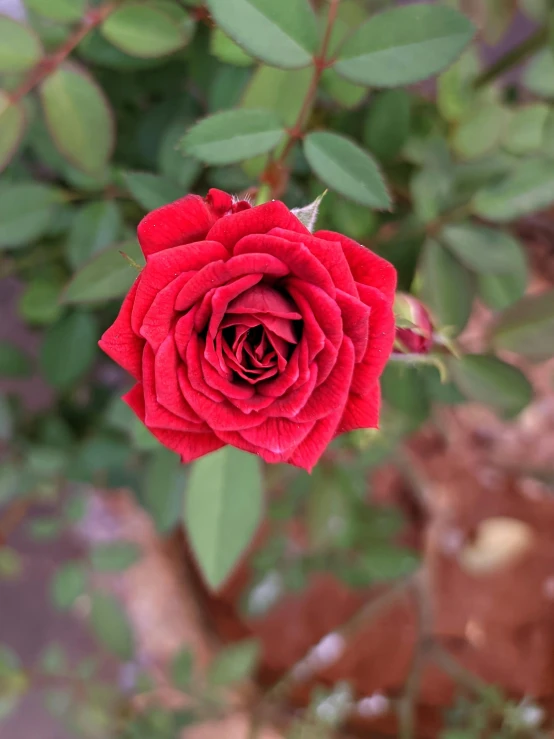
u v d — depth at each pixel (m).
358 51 0.17
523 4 0.23
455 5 0.24
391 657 0.40
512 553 0.39
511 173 0.22
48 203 0.24
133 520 0.42
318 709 0.32
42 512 0.42
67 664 0.34
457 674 0.31
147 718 0.31
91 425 0.32
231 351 0.14
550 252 0.33
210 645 0.41
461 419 0.40
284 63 0.16
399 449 0.36
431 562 0.36
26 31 0.19
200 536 0.20
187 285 0.13
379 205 0.17
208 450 0.15
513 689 0.38
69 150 0.21
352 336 0.14
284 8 0.16
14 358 0.30
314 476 0.33
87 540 0.42
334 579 0.42
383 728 0.38
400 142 0.23
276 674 0.40
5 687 0.31
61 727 0.44
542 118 0.24
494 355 0.22
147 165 0.27
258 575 0.37
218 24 0.16
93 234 0.24
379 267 0.14
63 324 0.27
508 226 0.31
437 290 0.23
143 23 0.19
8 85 0.21
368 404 0.15
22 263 0.28
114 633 0.32
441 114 0.25
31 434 0.32
